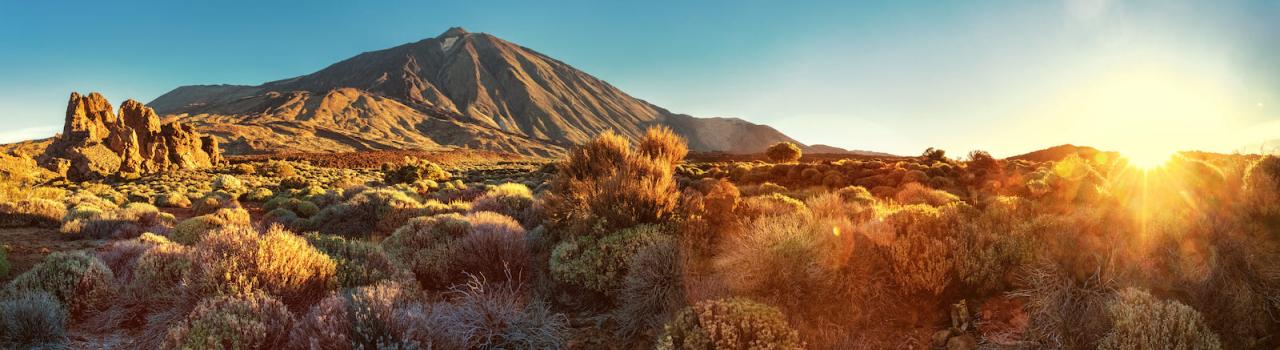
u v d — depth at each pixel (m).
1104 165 14.49
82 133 60.69
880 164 29.56
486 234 7.33
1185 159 6.21
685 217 7.00
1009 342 3.75
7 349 4.93
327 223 14.80
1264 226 4.26
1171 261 3.84
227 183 32.22
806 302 4.48
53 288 5.91
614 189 7.81
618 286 5.60
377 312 4.38
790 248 4.68
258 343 4.33
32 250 9.95
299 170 55.41
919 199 14.82
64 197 23.31
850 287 4.46
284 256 5.80
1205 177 5.59
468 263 7.00
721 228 6.73
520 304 5.41
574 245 6.49
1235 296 3.45
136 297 5.86
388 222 13.93
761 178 28.33
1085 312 3.59
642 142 12.83
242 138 180.12
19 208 13.62
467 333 4.65
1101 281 3.80
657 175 9.06
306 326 4.34
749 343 3.69
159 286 5.82
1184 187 5.48
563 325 5.14
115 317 5.71
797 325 4.11
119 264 7.81
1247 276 3.55
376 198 15.37
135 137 57.66
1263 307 3.46
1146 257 3.97
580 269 5.86
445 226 8.42
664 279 5.04
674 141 13.02
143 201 26.72
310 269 5.93
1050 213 5.82
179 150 62.09
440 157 111.12
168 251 6.46
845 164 30.52
